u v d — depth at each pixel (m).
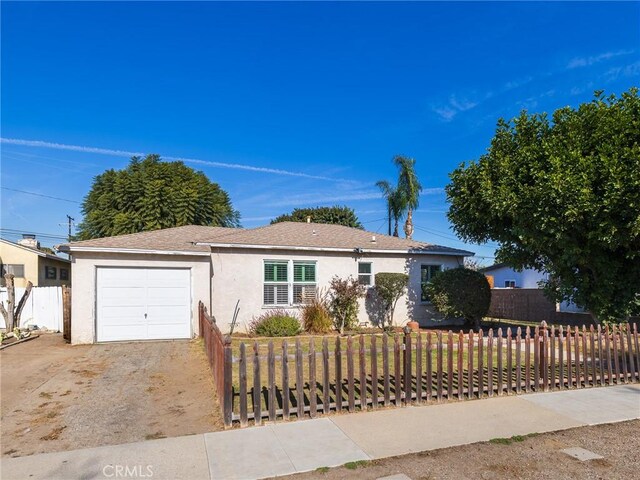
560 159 10.27
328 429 5.42
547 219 10.57
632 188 9.09
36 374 8.84
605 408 6.30
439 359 6.62
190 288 14.15
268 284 15.77
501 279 28.61
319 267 16.59
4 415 6.28
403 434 5.26
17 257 24.00
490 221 13.56
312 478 4.20
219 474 4.28
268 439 5.12
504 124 12.68
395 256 18.02
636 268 10.80
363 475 4.25
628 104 10.05
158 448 4.92
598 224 9.85
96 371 9.08
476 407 6.32
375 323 17.33
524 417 5.89
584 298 11.43
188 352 11.29
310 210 41.22
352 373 6.11
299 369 5.84
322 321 15.48
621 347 7.95
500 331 7.08
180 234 16.92
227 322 15.04
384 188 28.92
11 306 15.27
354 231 20.06
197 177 30.80
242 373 5.62
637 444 4.99
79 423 5.89
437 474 4.26
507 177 11.71
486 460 4.57
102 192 28.92
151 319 13.67
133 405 6.68
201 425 5.72
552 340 7.38
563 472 4.29
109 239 14.57
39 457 4.73
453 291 15.75
